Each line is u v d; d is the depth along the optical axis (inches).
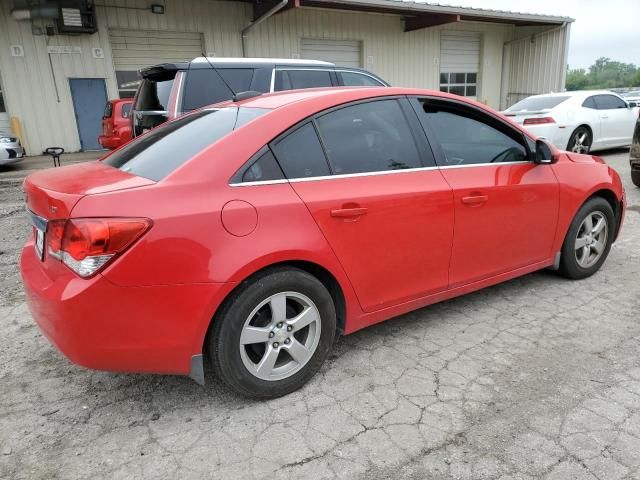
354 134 116.9
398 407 103.6
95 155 584.4
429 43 826.2
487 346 127.3
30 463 90.4
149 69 259.6
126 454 92.2
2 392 113.0
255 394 104.8
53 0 548.7
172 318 92.6
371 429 97.1
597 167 166.9
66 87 586.2
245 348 102.7
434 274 127.9
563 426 96.3
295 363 108.8
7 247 227.6
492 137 140.6
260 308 102.4
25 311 156.1
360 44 759.1
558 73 868.0
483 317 143.5
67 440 96.4
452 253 129.6
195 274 92.8
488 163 137.8
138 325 90.7
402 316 145.7
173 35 633.0
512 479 83.8
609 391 106.9
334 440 94.3
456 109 135.1
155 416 103.3
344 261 110.9
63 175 109.6
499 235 138.6
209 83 256.8
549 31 868.0
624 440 92.1
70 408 106.7
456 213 127.3
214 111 126.3
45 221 95.7
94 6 573.3
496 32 900.0
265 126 106.0
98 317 88.0
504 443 92.3
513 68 940.0
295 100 115.1
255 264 97.6
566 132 416.2
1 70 553.6
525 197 142.0
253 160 102.3
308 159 109.0
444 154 129.3
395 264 119.5
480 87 912.3
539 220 147.8
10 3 544.7
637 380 110.6
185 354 95.7
